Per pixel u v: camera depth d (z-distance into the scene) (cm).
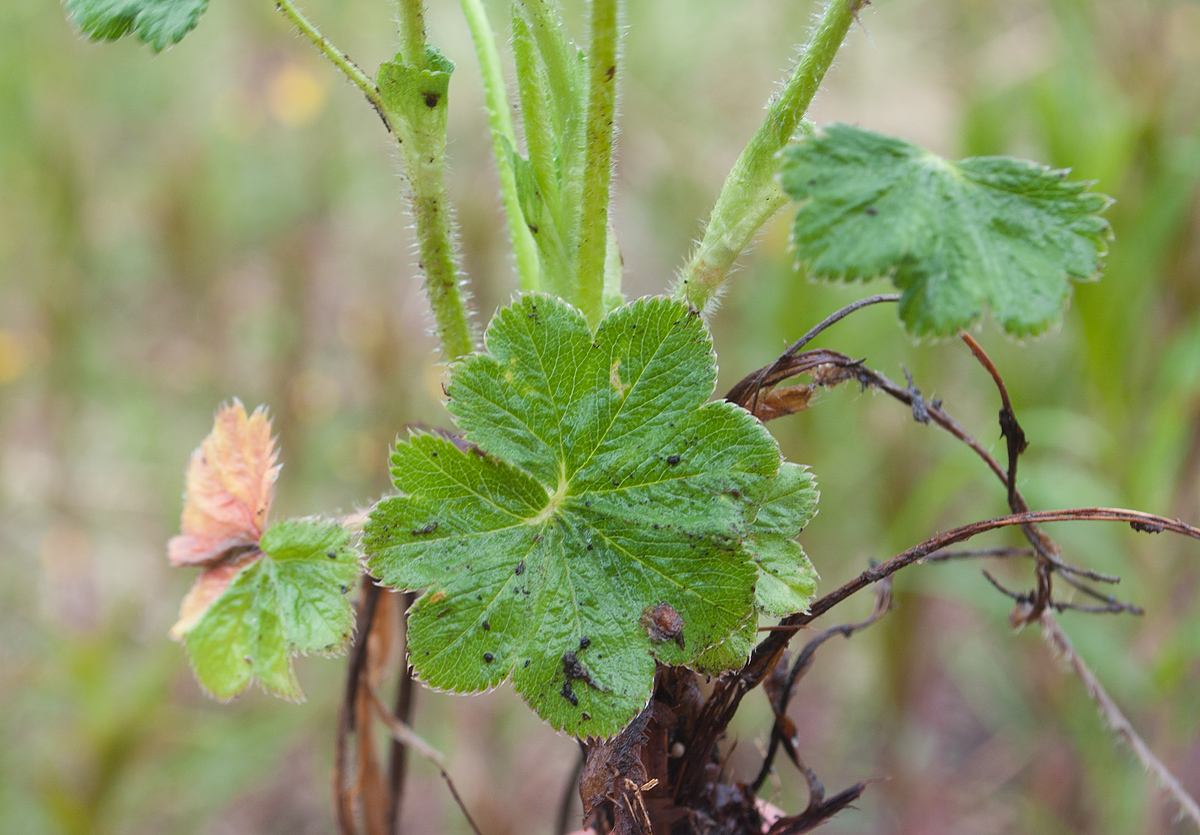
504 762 66
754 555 26
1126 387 52
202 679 26
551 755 69
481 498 25
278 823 71
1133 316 50
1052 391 63
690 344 25
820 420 61
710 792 28
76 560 74
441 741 67
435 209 26
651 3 92
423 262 27
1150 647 52
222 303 85
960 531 26
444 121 26
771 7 101
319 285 90
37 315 80
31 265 83
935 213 23
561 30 26
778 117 26
